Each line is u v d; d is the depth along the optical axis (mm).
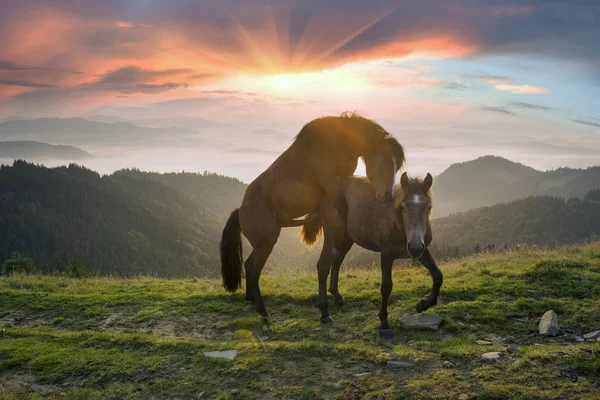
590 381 4848
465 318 7129
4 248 186625
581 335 6453
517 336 6590
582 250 11078
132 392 5551
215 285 10977
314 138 7926
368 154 7504
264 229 8477
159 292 10266
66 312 8906
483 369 5312
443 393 4902
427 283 8828
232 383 5574
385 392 5062
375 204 7180
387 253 6957
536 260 10117
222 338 7453
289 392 5293
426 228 6457
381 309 6930
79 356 6461
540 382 4906
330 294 9078
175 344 6660
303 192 8188
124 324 8211
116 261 191750
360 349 6133
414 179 6461
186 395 5422
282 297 9125
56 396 5531
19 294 9953
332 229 7973
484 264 10523
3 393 5680
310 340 6969
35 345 6945
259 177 8812
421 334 6789
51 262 180250
